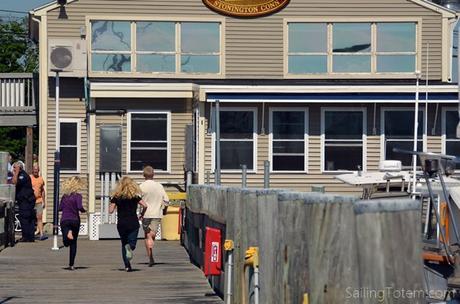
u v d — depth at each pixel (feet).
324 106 208.13
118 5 220.02
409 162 207.31
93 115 204.33
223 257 104.06
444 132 206.69
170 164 207.51
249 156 208.03
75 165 215.72
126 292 112.68
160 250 170.60
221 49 221.87
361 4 222.89
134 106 206.08
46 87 217.36
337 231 47.70
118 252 165.78
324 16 222.89
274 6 222.28
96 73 219.20
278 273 66.59
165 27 221.25
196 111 204.33
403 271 41.60
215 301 104.22
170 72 221.05
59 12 218.59
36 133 384.47
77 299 107.04
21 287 117.70
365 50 223.30
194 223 144.15
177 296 108.68
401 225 41.75
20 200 187.83
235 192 93.40
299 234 57.67
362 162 208.23
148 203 142.41
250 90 202.59
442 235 79.56
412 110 207.31
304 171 208.54
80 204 137.39
